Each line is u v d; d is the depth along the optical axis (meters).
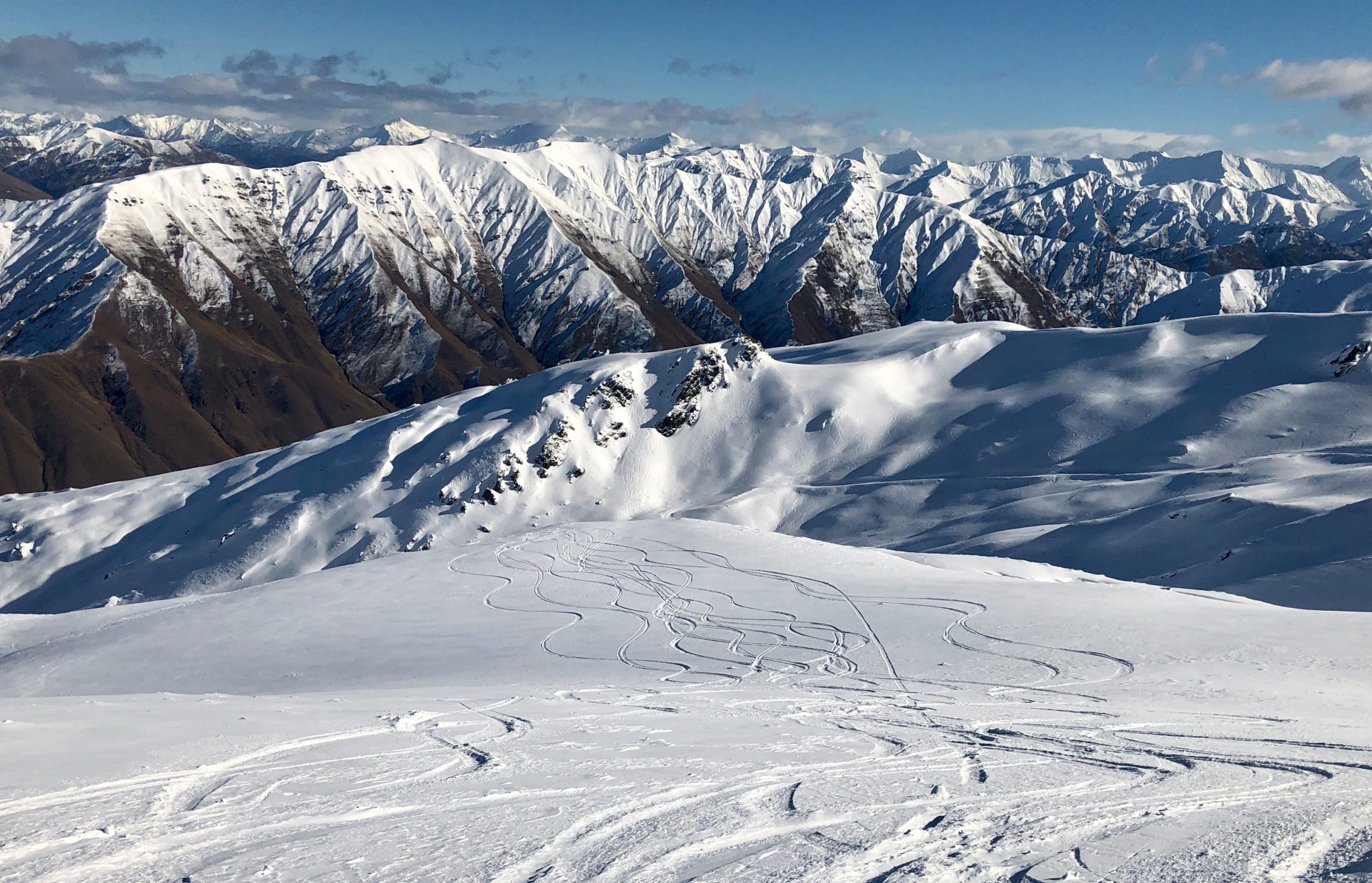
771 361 177.62
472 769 12.70
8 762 12.22
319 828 9.23
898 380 170.38
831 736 16.56
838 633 36.62
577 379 174.25
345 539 144.38
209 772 12.05
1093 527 94.81
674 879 7.45
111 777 11.52
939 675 28.31
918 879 7.33
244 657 42.75
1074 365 158.50
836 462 153.75
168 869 7.80
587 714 20.00
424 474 155.88
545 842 8.61
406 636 43.19
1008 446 140.75
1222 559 71.56
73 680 42.84
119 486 170.88
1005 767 12.97
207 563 141.62
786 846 8.43
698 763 13.29
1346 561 60.88
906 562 55.59
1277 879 6.88
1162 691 23.64
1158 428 132.62
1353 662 27.11
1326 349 138.62
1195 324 159.88
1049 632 33.50
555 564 56.88
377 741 15.09
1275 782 11.47
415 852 8.32
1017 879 7.24
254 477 165.12
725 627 39.50
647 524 67.62
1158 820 9.02
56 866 7.86
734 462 159.62
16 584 147.12
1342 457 105.81
